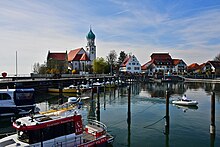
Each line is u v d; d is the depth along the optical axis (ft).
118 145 73.05
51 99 173.06
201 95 208.03
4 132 86.12
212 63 485.56
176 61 538.88
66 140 53.62
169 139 78.79
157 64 508.94
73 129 55.31
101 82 280.92
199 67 577.02
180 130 89.30
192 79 394.32
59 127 52.80
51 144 50.98
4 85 160.25
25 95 111.24
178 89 265.95
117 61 568.82
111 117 111.86
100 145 60.03
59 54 458.50
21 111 108.37
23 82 177.68
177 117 112.78
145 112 124.57
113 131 87.97
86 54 465.47
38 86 198.70
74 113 58.13
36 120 51.85
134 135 83.10
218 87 291.99
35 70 385.50
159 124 98.37
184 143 75.00
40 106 142.20
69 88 205.16
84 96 185.68
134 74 412.57
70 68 415.44
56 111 65.26
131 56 489.67
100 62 392.47
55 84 223.30
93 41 503.61
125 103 156.76
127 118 104.99
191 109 135.54
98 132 62.69
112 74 384.47
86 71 399.03
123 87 285.43
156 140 77.87
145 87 291.58
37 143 48.98
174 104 153.07
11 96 107.86
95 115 116.78
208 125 96.84
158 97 190.70
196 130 89.35
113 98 182.91
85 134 64.34
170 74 436.35
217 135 82.69
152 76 419.74
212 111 81.30
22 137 49.37
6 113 106.32
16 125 50.29
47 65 384.68
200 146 72.49
